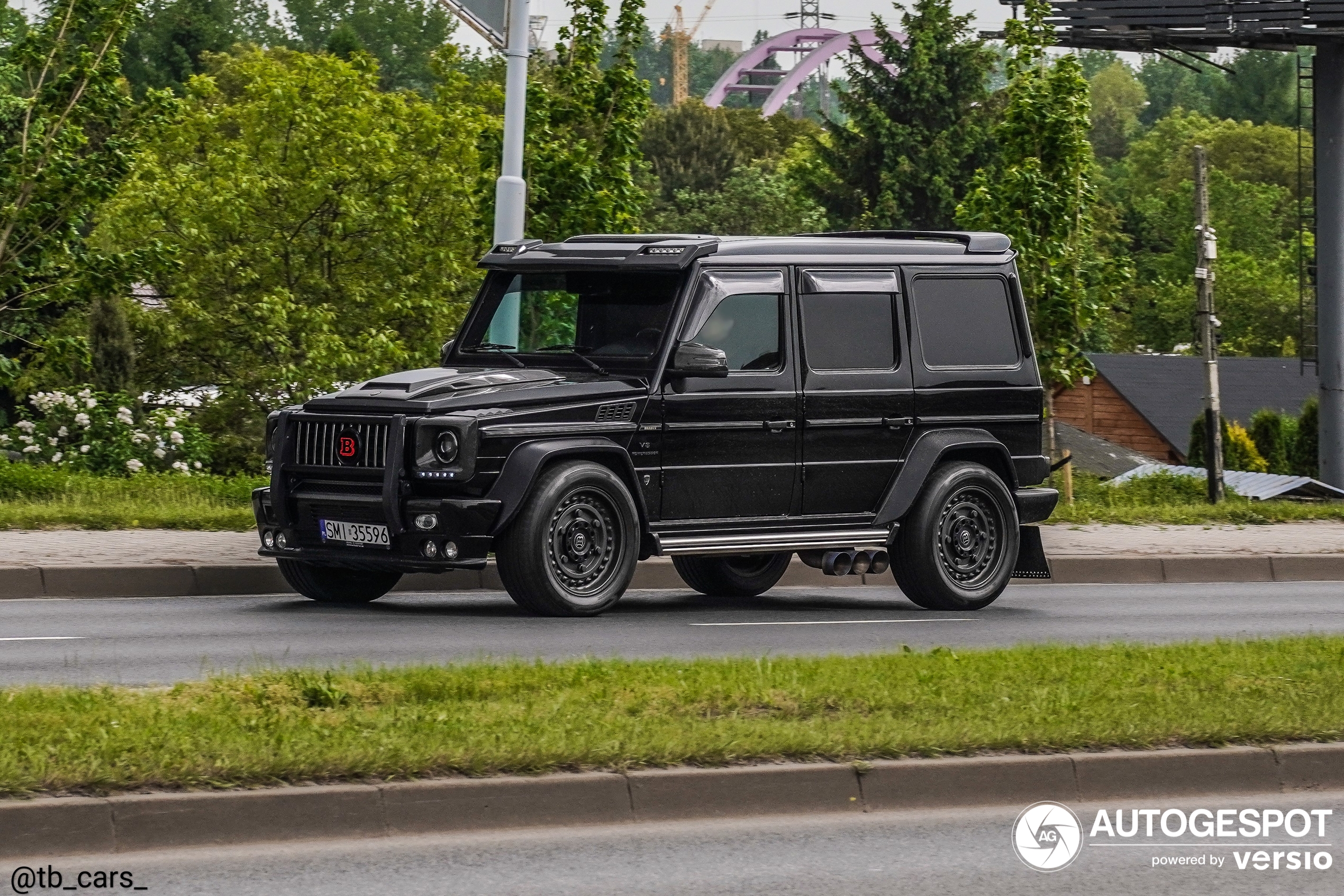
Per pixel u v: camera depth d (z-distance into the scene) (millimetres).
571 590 14945
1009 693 10453
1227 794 9336
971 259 17266
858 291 16516
